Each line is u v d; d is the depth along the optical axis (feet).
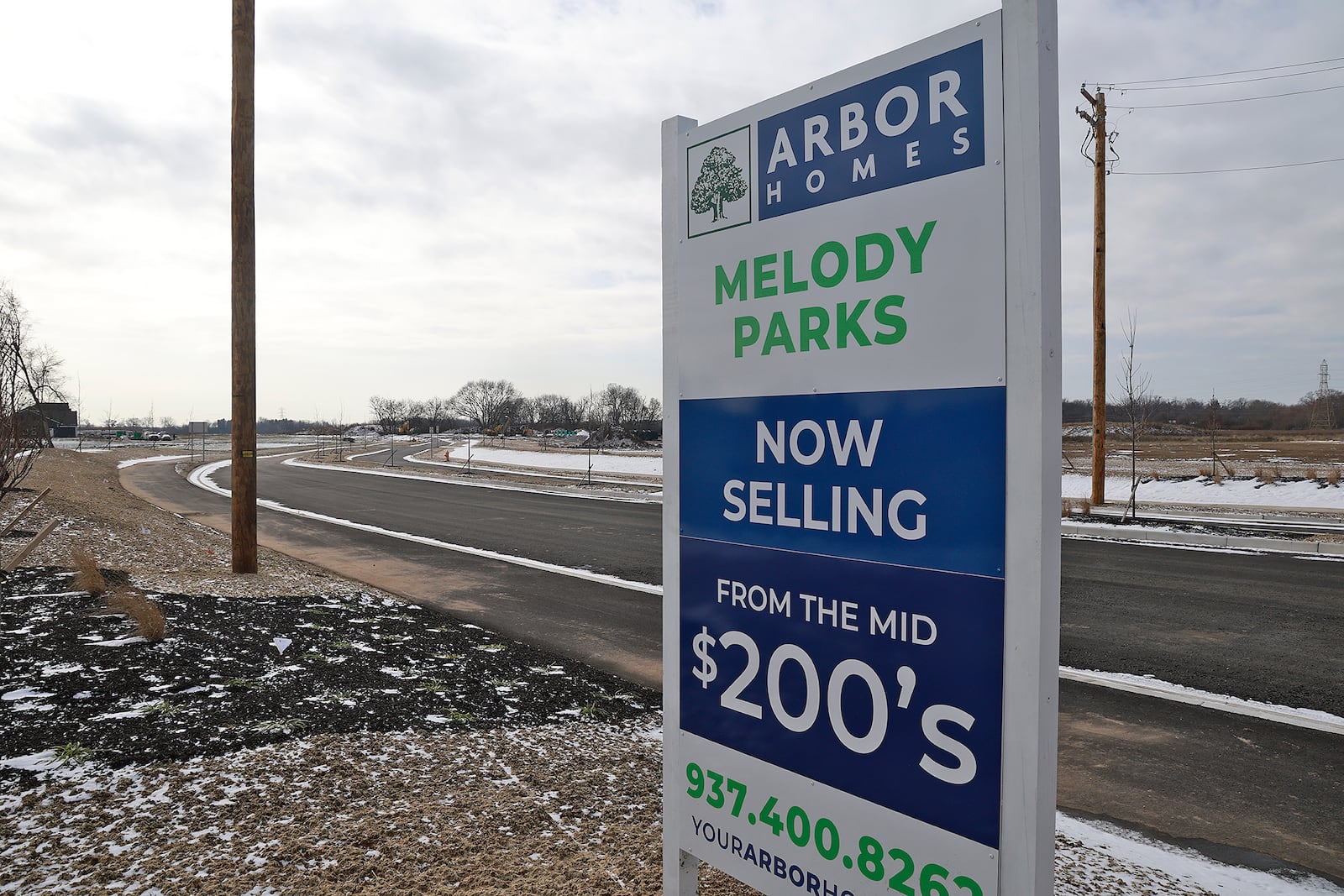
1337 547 42.11
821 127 7.05
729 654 7.95
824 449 6.99
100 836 10.59
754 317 7.69
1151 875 11.71
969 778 5.89
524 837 11.14
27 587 25.41
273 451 203.51
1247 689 21.44
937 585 6.11
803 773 7.15
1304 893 11.69
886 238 6.51
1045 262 5.50
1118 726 18.97
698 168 8.36
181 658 18.65
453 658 21.74
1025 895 5.53
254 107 32.83
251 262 33.40
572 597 32.99
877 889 6.52
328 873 9.89
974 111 5.92
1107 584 34.53
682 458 8.55
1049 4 5.58
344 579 36.42
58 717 14.48
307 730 14.79
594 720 17.46
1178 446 163.02
